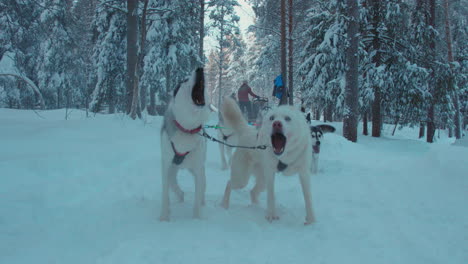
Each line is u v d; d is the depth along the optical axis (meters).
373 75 11.95
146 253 2.19
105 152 5.24
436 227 2.78
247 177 3.52
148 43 17.27
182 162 3.03
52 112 12.13
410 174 5.05
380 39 12.41
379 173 5.30
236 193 4.16
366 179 4.87
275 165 3.05
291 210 3.42
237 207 3.49
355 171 5.55
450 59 17.81
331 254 2.25
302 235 2.64
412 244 2.42
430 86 13.67
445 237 2.55
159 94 20.34
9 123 7.34
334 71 13.42
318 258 2.19
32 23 9.51
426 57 13.22
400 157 7.44
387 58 12.46
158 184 4.33
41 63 17.12
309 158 3.03
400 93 12.22
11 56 9.77
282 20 13.98
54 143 5.48
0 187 3.48
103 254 2.17
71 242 2.38
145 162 5.30
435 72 13.31
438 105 14.09
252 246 2.38
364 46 12.27
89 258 2.11
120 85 17.56
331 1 13.46
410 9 13.03
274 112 2.98
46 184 3.72
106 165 4.80
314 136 5.54
